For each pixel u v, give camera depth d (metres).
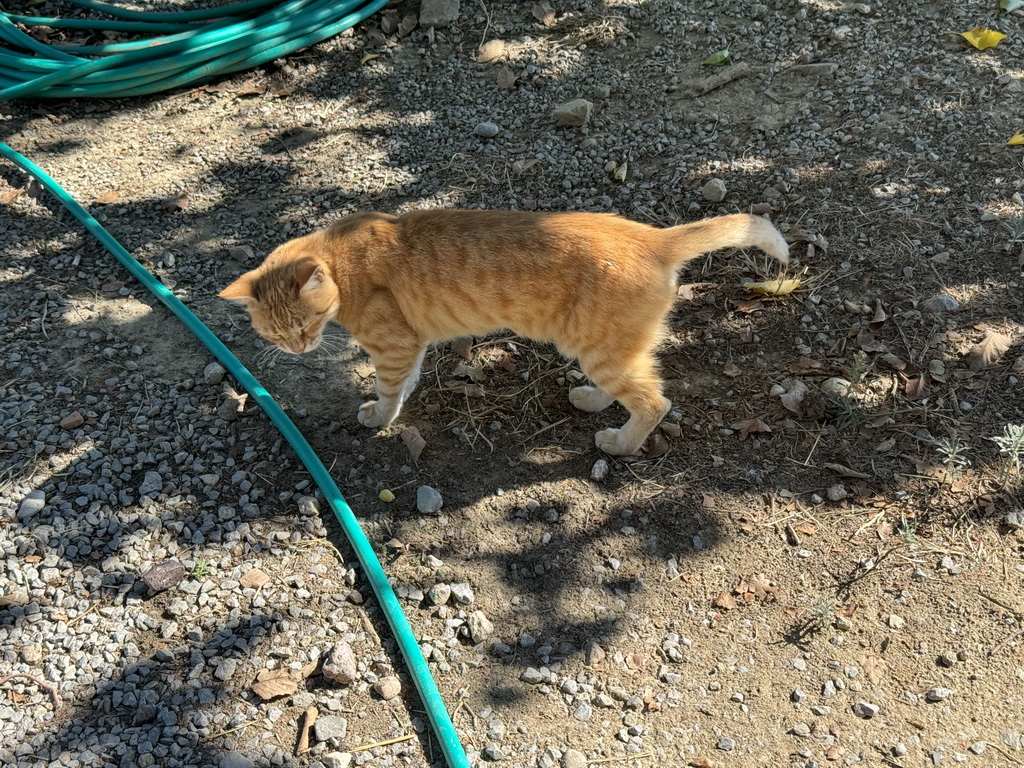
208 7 1.69
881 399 1.04
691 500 0.97
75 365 1.12
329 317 0.98
